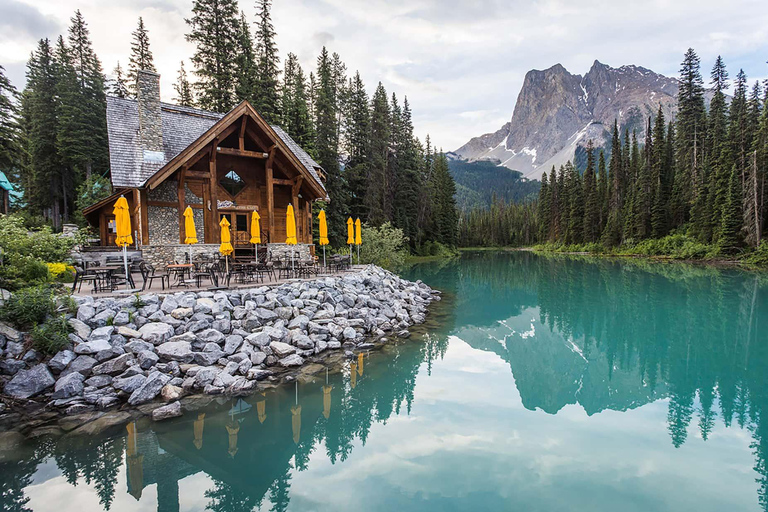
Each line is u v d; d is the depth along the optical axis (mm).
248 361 9188
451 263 49188
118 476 5613
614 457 5914
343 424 7094
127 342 8836
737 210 38719
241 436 6703
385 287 18594
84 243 18484
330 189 35125
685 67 52781
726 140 45562
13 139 26734
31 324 8328
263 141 18484
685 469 5555
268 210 18406
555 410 7715
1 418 6805
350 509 4711
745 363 10641
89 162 34500
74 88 35250
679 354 11625
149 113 17266
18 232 13266
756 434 6652
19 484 5383
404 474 5512
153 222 17266
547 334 14336
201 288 12141
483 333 14242
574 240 70688
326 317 12453
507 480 5301
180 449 6301
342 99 44656
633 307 18688
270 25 34594
